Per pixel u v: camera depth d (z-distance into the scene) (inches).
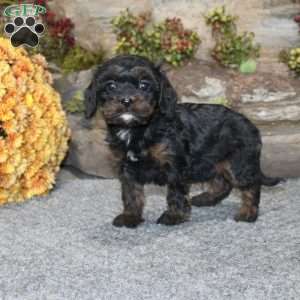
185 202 59.5
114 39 78.3
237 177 60.3
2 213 63.1
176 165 57.7
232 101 71.1
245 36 73.6
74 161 76.1
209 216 61.9
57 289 49.8
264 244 55.6
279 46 73.8
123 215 60.2
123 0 77.8
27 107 64.7
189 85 72.0
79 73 77.4
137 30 75.2
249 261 52.9
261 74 73.0
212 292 49.1
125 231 58.6
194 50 74.7
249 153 60.1
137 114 54.7
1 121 63.2
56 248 55.6
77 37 80.5
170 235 57.5
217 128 59.6
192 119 59.1
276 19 73.6
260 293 48.9
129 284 50.1
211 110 60.1
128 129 56.9
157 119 56.8
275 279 50.5
